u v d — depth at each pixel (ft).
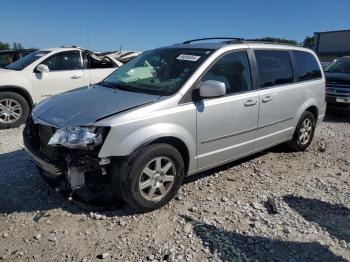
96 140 12.17
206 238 12.14
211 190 15.71
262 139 17.81
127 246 11.61
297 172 18.37
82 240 11.84
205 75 14.85
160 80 15.23
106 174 12.94
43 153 13.51
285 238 12.30
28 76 26.61
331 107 33.06
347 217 13.88
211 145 15.19
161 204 13.82
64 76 28.27
